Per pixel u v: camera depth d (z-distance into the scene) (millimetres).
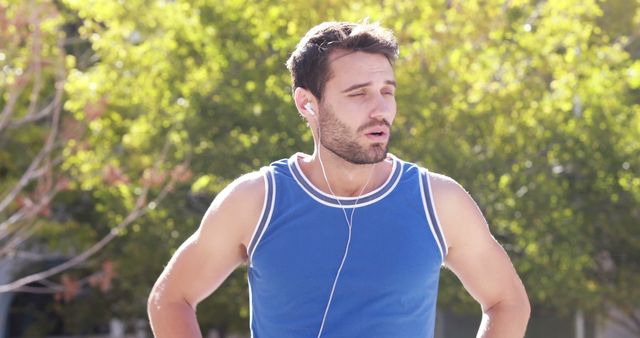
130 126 13656
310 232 3049
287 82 12523
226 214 3111
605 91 12883
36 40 10938
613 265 14508
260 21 12734
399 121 12234
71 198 15094
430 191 3115
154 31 13391
